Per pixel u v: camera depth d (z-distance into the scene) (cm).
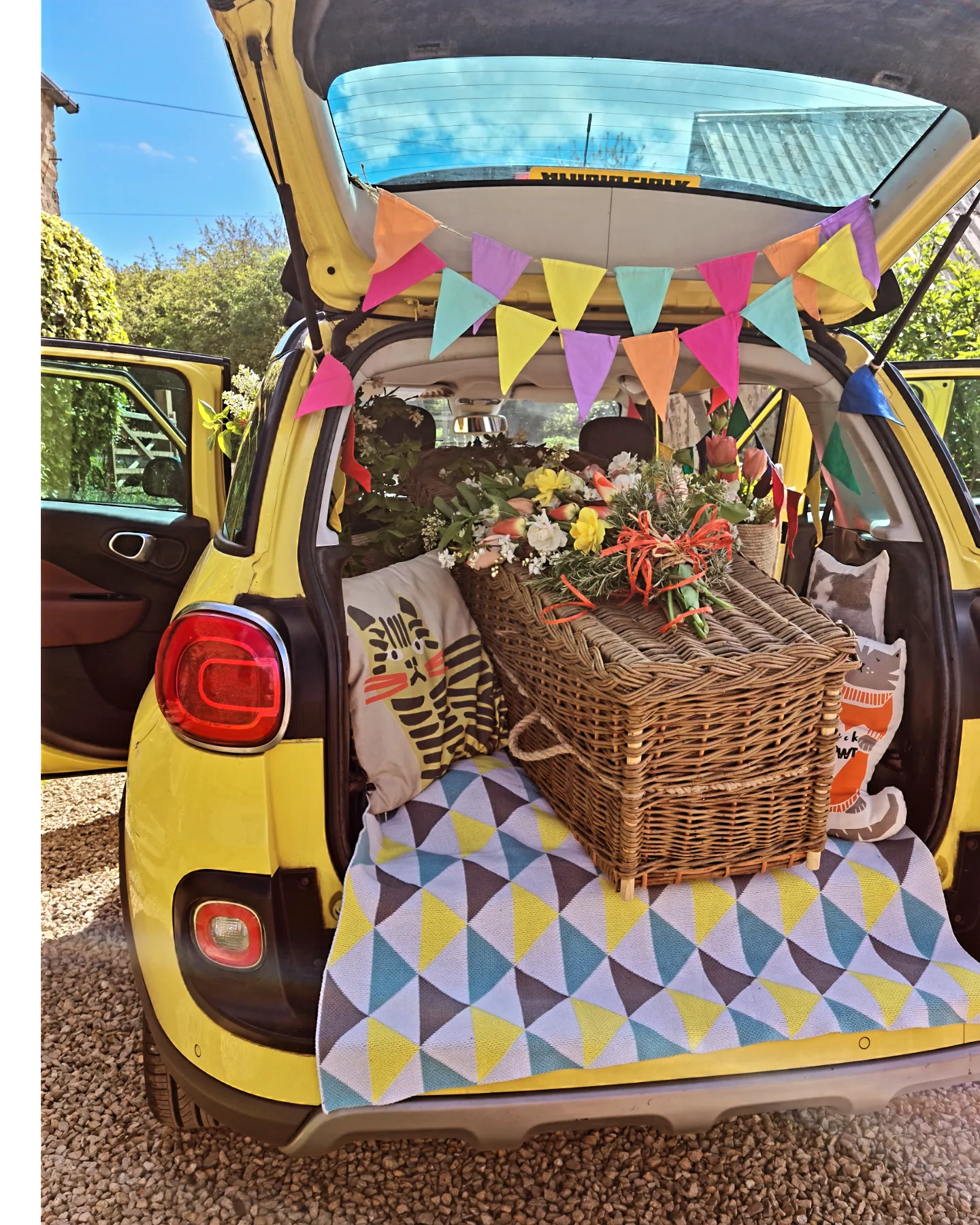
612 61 148
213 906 143
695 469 244
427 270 163
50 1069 211
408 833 167
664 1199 170
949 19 133
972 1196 171
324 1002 138
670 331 173
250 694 141
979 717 167
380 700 167
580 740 157
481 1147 138
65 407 293
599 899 155
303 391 169
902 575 179
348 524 218
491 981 145
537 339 165
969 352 453
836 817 171
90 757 298
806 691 153
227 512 201
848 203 181
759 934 157
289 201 152
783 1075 142
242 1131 142
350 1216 167
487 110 159
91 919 277
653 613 163
